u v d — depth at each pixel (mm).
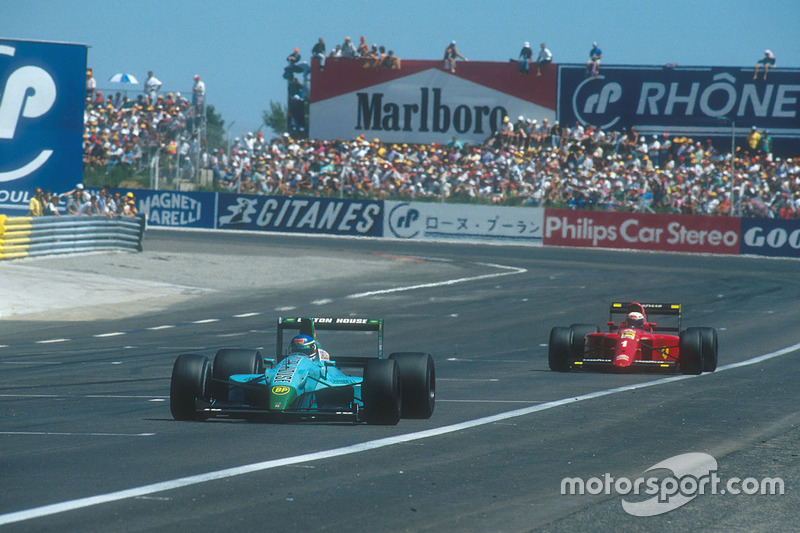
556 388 51312
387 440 34531
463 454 32375
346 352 66250
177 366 37594
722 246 162000
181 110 197250
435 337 76312
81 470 28719
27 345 69000
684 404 45344
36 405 43219
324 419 36719
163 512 23953
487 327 82875
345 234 179500
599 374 57938
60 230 120312
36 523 22688
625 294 109375
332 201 180125
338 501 25594
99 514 23594
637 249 166250
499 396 47875
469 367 60656
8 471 28516
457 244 169875
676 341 59281
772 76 192375
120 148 193500
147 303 97562
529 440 35281
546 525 23906
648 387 51844
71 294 98938
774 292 113562
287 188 186875
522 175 182125
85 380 52438
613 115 199250
